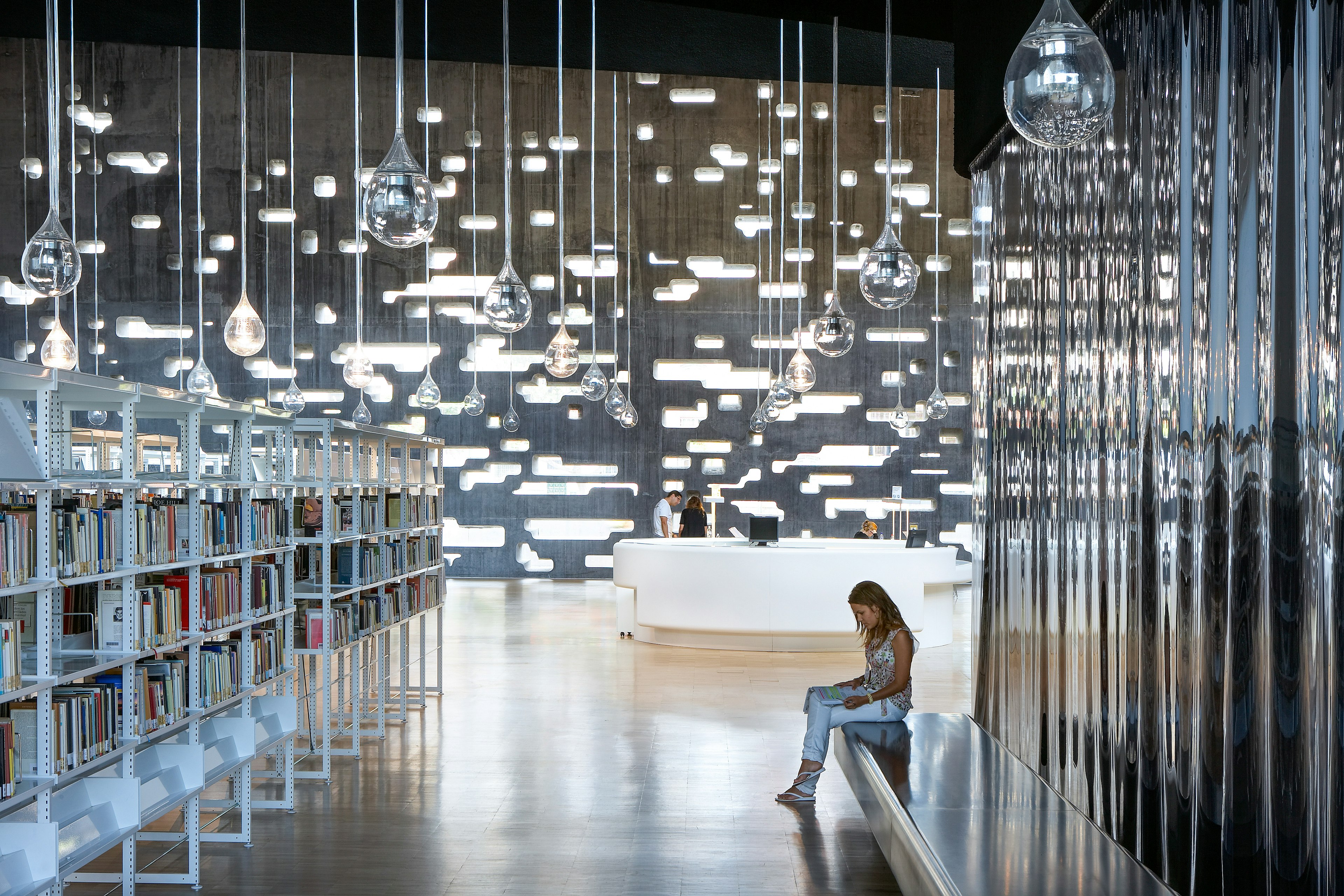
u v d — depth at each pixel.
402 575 6.96
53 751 3.35
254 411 4.95
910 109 15.48
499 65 15.45
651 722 7.00
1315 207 2.50
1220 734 3.05
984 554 5.73
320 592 5.74
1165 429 3.43
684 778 5.68
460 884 4.16
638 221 15.52
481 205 15.45
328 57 15.38
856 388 15.55
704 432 15.55
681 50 6.63
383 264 15.43
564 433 15.59
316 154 15.35
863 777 4.39
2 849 3.22
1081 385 4.25
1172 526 3.38
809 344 15.48
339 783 5.58
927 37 6.02
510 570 15.70
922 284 15.49
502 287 4.85
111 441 11.20
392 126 15.39
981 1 5.21
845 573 9.80
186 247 15.24
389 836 4.73
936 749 4.62
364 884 4.16
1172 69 3.37
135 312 15.20
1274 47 2.70
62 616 3.95
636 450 15.60
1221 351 3.00
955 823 3.60
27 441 3.32
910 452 15.53
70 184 15.12
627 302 15.56
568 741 6.50
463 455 15.55
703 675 8.76
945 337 15.47
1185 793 3.30
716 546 10.59
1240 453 2.87
